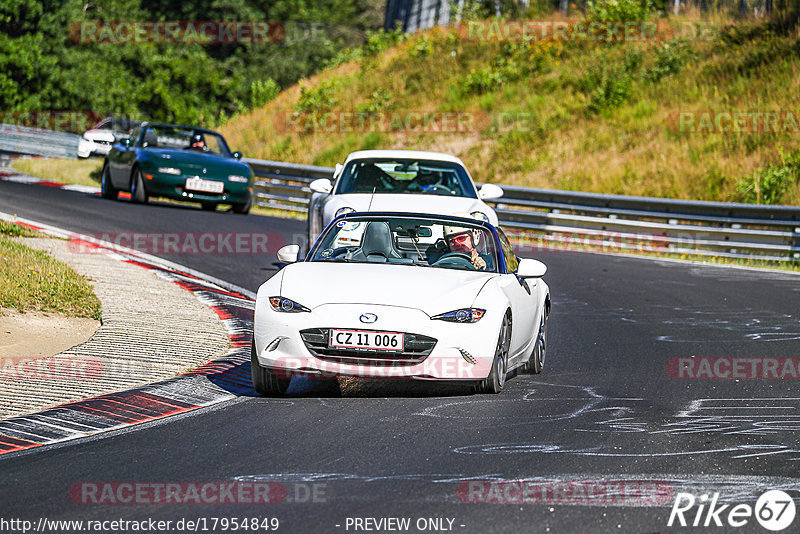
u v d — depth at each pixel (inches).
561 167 3969.0
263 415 988.6
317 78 5649.6
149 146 3009.4
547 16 5733.3
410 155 1893.5
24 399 1009.5
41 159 4224.9
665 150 3873.0
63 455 828.0
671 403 1090.1
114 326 1389.0
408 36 6048.2
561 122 4338.1
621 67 4687.5
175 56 7253.9
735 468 813.9
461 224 1253.7
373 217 1261.1
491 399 1087.6
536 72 4953.3
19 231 2092.8
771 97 4072.3
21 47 6195.9
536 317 1274.6
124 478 762.2
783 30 4645.7
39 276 1571.1
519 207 3348.9
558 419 992.2
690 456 852.0
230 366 1217.4
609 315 1770.4
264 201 3592.5
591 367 1316.4
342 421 964.0
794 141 3688.5
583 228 3090.6
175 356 1240.2
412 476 773.3
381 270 1131.9
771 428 971.3
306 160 4510.3
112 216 2645.2
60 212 2625.5
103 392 1056.2
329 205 1718.8
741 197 3415.4
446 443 881.5
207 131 3154.5
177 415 983.0
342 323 1035.3
